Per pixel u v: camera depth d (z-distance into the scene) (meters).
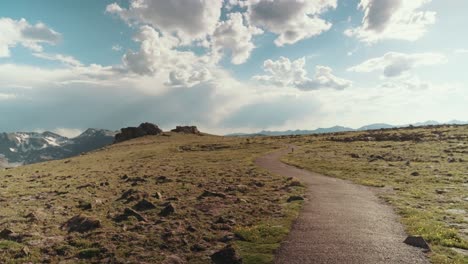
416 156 67.88
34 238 20.11
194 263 16.41
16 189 41.97
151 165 73.19
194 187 39.88
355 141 118.00
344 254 16.72
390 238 19.28
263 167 65.06
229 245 17.44
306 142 135.75
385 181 43.22
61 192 37.56
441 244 18.11
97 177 53.16
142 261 16.70
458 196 31.59
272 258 16.48
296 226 22.11
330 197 32.84
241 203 29.88
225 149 125.50
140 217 24.91
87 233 21.16
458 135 98.12
